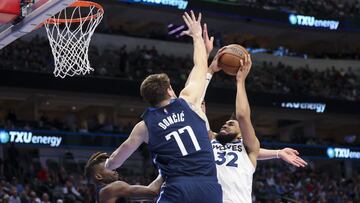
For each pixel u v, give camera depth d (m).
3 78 24.66
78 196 19.62
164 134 4.19
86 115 30.39
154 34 31.69
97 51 27.86
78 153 24.81
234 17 31.77
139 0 29.17
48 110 29.73
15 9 7.40
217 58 5.15
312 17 33.78
